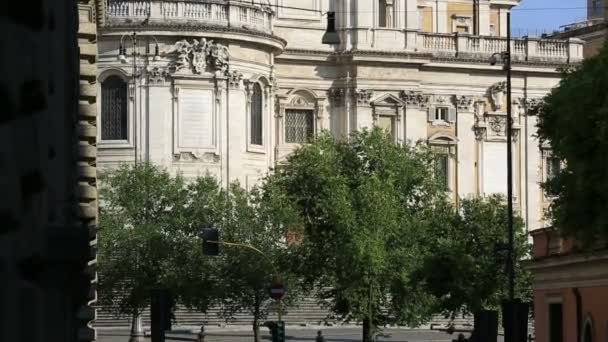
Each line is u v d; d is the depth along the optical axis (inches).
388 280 3523.6
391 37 5108.3
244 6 4603.8
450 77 5241.1
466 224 3454.7
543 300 2393.0
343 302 3590.1
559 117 1640.0
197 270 3676.2
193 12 4534.9
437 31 5610.2
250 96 4645.7
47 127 424.2
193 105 4532.5
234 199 3764.8
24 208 382.3
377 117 5103.3
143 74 4517.7
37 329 395.9
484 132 5295.3
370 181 3572.8
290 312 4566.9
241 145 4598.9
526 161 5354.3
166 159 4517.7
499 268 3284.9
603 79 1600.6
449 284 3272.6
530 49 5329.7
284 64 5029.5
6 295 366.3
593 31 5565.9
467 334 4104.3
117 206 3811.5
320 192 3627.0
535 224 5354.3
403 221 3575.3
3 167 366.3
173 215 3757.4
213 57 4539.9
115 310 3831.2
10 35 366.6
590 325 2095.2
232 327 4434.1
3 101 366.6
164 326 2105.1
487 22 5649.6
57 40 470.0
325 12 5083.7
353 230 3528.5
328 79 5088.6
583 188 1603.1
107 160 4520.2
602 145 1577.3
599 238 1676.9
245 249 3651.6
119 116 4532.5
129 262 3673.7
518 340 1606.8
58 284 447.2
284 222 3624.5
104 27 4490.7
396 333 4461.1
